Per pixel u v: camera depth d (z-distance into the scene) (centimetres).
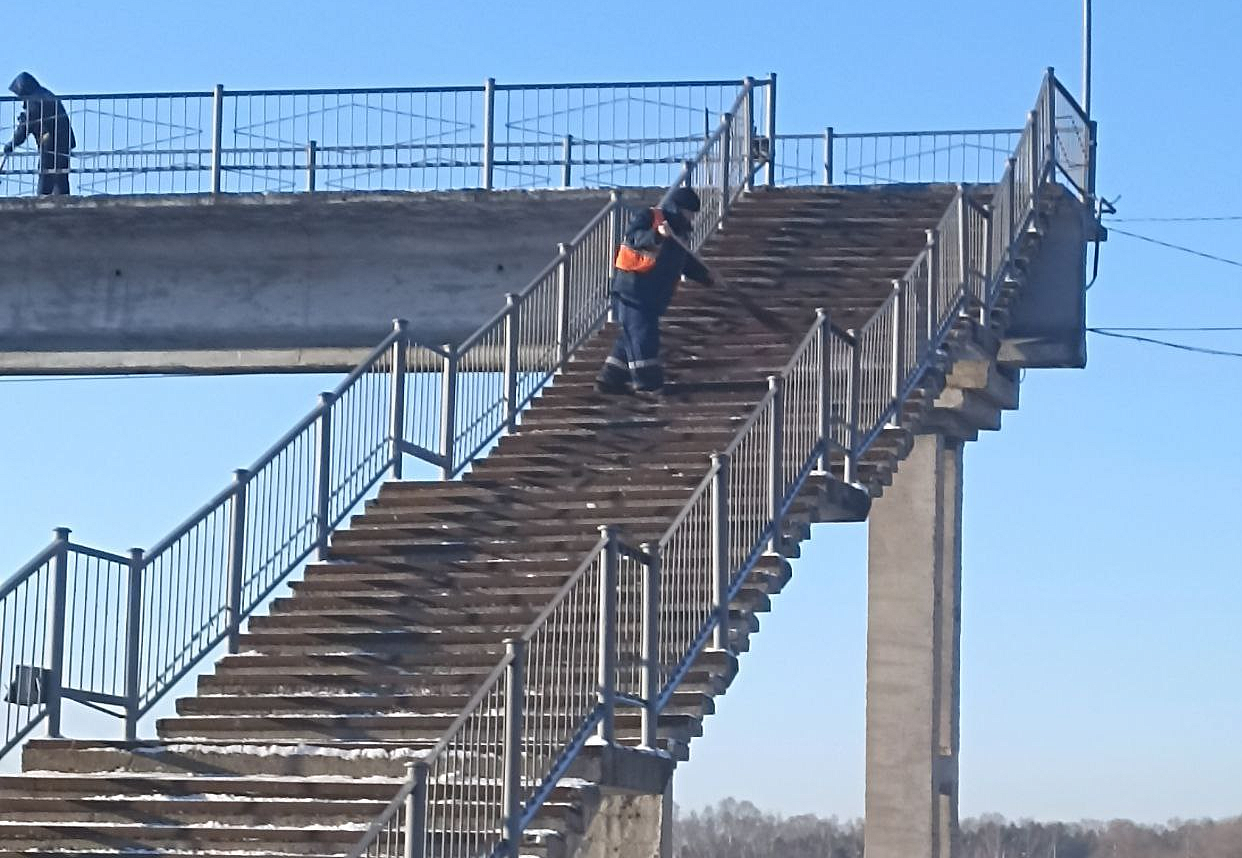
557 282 1925
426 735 1339
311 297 2455
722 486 1422
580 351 1934
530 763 1205
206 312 2475
